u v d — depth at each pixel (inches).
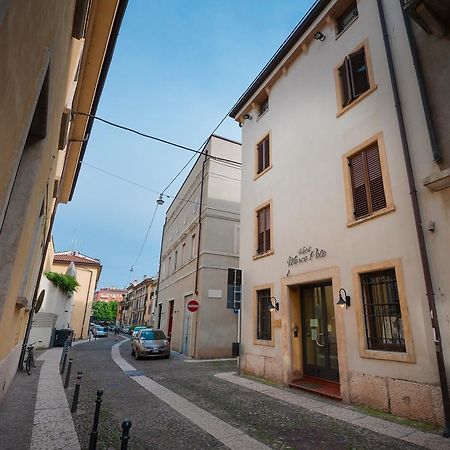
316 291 377.4
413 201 260.7
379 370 265.7
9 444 182.9
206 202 754.8
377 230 290.8
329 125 376.2
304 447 191.6
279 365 384.5
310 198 382.9
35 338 775.1
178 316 847.7
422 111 272.1
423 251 246.5
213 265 720.3
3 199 99.0
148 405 284.2
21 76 88.5
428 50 276.8
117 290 4468.5
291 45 465.7
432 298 235.6
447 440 199.2
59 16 135.7
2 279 145.9
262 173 495.8
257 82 533.0
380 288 285.9
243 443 197.9
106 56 332.5
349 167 339.3
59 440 193.5
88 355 690.8
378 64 327.0
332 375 337.7
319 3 409.7
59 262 1373.0
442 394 218.1
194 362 602.9
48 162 213.8
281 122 471.5
